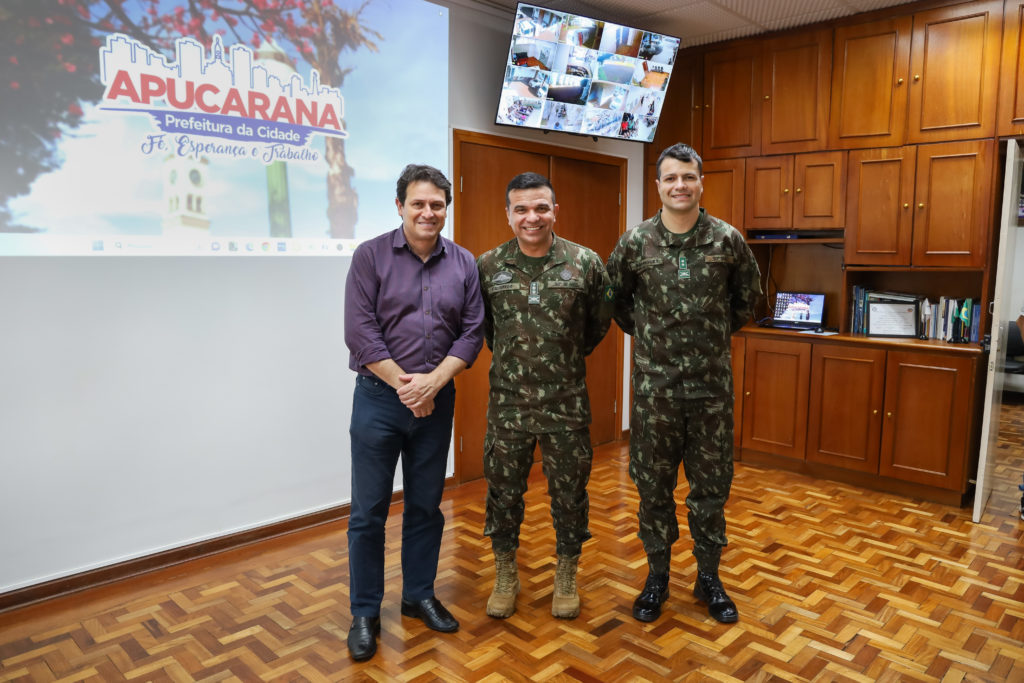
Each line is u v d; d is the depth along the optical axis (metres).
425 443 2.16
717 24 3.85
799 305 4.11
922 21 3.41
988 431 3.11
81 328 2.44
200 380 2.75
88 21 2.33
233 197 2.73
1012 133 3.21
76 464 2.47
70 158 2.34
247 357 2.88
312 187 2.96
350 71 3.03
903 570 2.68
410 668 2.02
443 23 3.37
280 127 2.83
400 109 3.22
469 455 3.82
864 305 3.87
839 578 2.61
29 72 2.23
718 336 2.18
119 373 2.54
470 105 3.57
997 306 3.02
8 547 2.35
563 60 3.54
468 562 2.74
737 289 2.26
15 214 2.25
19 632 2.21
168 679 1.97
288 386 3.02
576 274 2.12
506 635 2.20
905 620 2.30
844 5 3.50
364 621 2.11
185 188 2.60
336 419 3.21
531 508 3.32
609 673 2.00
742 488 3.68
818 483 3.77
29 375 2.35
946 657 2.08
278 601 2.42
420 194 1.98
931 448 3.46
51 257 2.35
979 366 3.37
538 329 2.11
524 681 1.96
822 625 2.26
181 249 2.62
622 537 2.98
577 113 3.72
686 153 2.07
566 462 2.16
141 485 2.63
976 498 3.18
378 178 3.17
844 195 3.74
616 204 4.45
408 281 2.05
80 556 2.50
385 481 2.11
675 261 2.16
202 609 2.36
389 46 3.16
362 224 3.14
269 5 2.76
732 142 4.14
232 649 2.12
